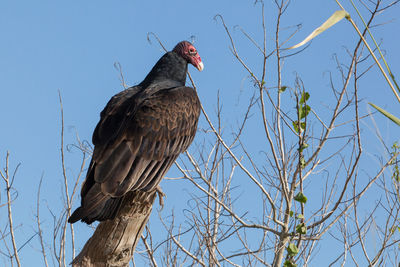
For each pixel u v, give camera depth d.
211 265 8.80
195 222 9.05
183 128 7.88
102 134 7.23
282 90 8.45
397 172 8.10
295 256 8.67
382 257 8.16
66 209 8.94
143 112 7.52
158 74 8.87
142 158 7.12
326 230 8.31
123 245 6.38
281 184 8.70
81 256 6.47
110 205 6.34
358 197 8.43
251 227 8.68
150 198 6.83
